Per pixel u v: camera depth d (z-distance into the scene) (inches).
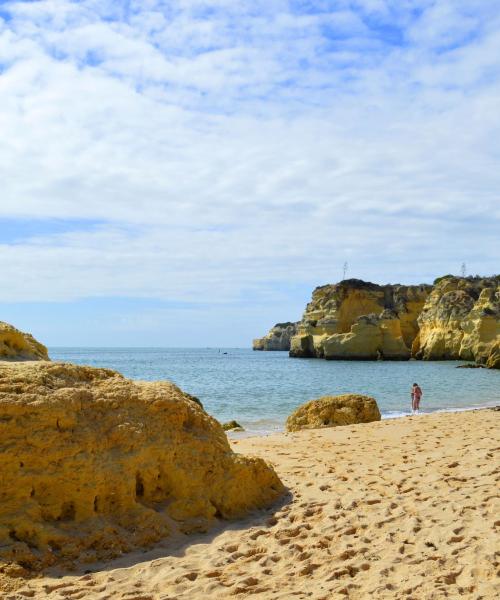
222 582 183.5
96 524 209.3
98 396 240.1
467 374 2091.5
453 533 220.8
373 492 283.0
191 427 260.4
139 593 175.6
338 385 1690.5
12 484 201.2
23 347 286.5
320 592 174.1
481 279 3331.7
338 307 3444.9
